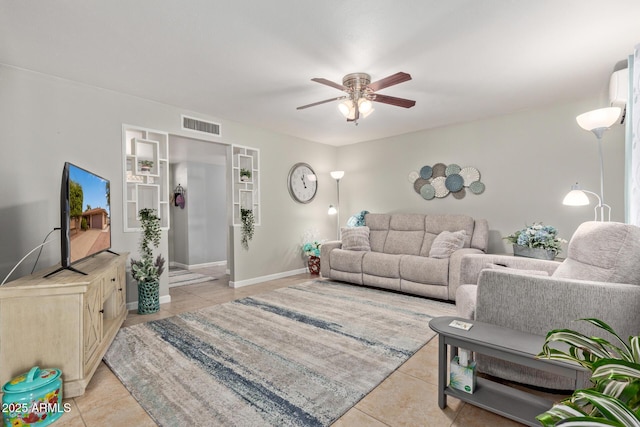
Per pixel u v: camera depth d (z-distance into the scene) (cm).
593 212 348
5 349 174
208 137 406
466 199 441
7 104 264
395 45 237
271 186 486
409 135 496
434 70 279
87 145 307
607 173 341
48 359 179
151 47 239
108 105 321
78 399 176
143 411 165
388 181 523
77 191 221
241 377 197
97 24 209
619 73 257
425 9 195
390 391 182
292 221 518
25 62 261
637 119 201
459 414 162
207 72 282
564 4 191
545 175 378
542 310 163
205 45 236
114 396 179
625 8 194
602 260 166
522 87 320
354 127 465
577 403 85
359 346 240
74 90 300
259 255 468
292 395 178
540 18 204
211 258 650
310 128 471
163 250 362
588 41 233
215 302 360
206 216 642
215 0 186
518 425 152
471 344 153
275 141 491
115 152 325
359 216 513
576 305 156
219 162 635
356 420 157
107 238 289
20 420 154
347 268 437
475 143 430
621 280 159
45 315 179
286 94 334
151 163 370
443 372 164
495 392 164
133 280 337
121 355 227
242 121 435
